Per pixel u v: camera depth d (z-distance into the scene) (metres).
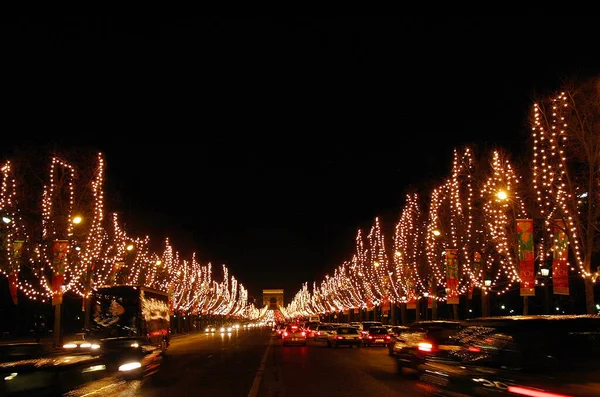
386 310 58.56
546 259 32.38
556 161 25.31
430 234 42.59
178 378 22.25
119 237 47.16
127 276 51.91
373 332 44.22
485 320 10.64
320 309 140.12
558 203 24.16
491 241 33.75
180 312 83.25
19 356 12.54
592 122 23.91
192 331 107.31
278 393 17.62
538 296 54.50
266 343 52.84
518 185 28.73
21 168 38.59
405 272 47.72
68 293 48.25
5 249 33.59
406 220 49.16
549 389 8.12
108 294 34.81
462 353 11.29
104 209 46.69
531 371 8.69
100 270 45.19
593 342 8.78
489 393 9.38
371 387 18.77
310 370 24.95
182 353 38.84
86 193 40.78
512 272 32.22
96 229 41.03
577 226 24.41
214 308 118.56
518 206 30.27
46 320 64.62
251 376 22.78
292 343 46.22
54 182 39.44
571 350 8.68
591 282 24.19
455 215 37.78
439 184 43.38
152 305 36.62
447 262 36.72
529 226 26.73
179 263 80.06
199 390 18.62
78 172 40.94
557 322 9.24
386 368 25.67
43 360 12.09
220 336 75.69
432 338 19.89
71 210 39.19
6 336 58.56
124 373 20.98
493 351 9.77
